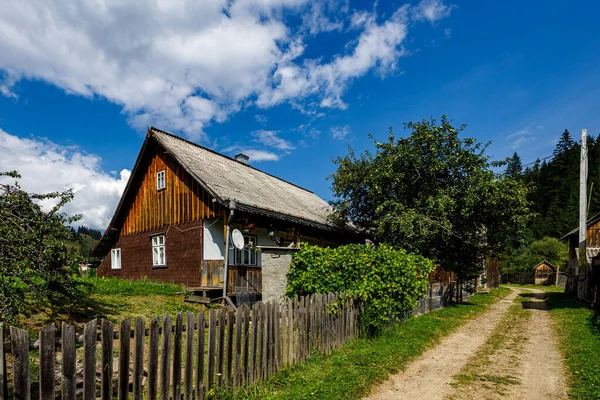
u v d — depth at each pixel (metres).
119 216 16.89
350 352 6.92
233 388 4.74
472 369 6.52
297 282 9.05
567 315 12.28
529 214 14.63
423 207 14.95
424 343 8.21
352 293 7.94
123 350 3.57
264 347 5.35
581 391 5.26
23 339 2.96
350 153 17.86
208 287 11.93
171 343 4.06
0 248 5.20
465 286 19.12
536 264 45.19
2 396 2.88
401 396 5.20
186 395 4.12
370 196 16.70
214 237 13.01
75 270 6.25
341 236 19.52
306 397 4.76
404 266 9.54
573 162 52.44
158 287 12.23
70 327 3.21
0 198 5.60
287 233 14.37
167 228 14.54
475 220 15.02
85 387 3.22
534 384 5.73
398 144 15.95
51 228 5.90
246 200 12.48
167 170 14.97
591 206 45.16
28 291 5.70
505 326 11.02
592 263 16.72
